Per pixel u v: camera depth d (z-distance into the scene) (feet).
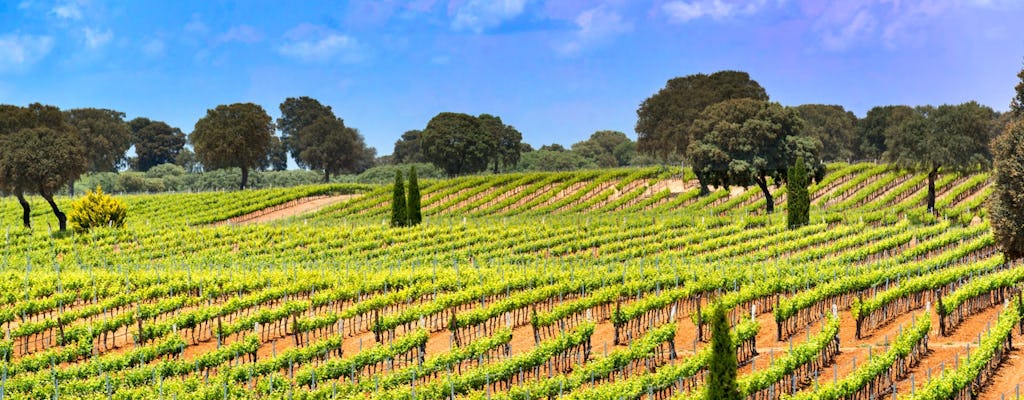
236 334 128.06
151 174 483.51
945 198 261.03
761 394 96.02
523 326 132.57
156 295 140.05
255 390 95.81
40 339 127.03
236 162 358.23
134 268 173.06
